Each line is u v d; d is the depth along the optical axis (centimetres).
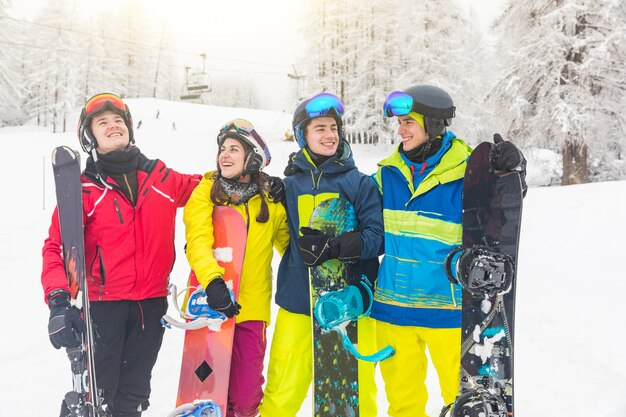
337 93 3102
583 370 326
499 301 198
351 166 239
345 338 209
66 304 189
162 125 3488
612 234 673
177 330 442
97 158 214
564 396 299
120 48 5138
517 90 1486
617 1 1342
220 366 213
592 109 1393
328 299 213
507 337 196
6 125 4141
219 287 202
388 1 2652
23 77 3872
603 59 1338
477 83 2291
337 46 3130
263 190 230
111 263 210
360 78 2714
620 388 293
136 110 4034
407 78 2197
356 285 228
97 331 207
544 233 734
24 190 1002
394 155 240
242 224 225
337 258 213
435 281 220
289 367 225
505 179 200
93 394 186
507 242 199
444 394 226
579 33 1439
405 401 233
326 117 229
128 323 217
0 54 3061
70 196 206
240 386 224
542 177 1706
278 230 245
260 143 229
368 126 2669
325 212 225
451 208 222
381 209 235
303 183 236
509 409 194
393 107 230
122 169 215
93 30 4738
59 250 211
